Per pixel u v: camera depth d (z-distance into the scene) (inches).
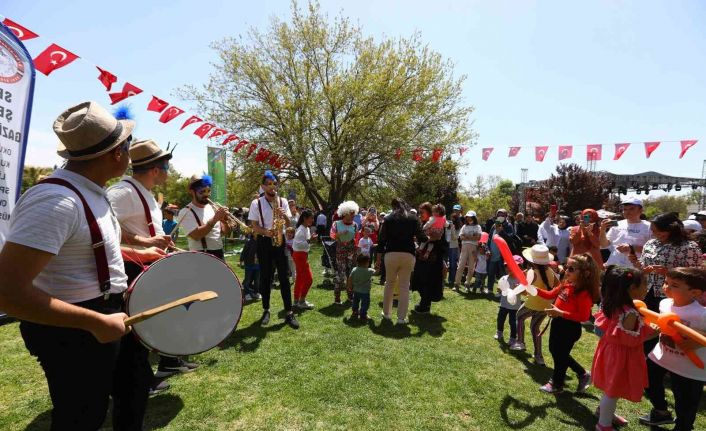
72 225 54.2
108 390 63.3
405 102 750.5
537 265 155.0
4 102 103.9
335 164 774.5
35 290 48.0
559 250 286.4
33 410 105.0
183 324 90.0
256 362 139.3
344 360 145.3
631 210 177.2
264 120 742.5
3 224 104.0
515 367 148.1
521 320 163.8
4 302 46.1
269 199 181.0
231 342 158.7
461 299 263.7
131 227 104.0
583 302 124.9
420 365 143.7
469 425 106.1
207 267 95.0
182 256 90.7
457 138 754.8
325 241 309.4
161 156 108.8
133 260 99.8
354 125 738.2
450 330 191.0
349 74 759.7
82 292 57.8
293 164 731.4
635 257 154.0
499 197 1441.9
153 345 84.2
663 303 109.7
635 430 108.0
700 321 99.2
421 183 829.8
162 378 125.3
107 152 59.6
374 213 335.6
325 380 127.2
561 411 116.3
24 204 51.0
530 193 1021.2
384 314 201.9
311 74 764.6
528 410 115.8
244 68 738.8
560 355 126.8
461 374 137.9
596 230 199.5
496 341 177.3
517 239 283.4
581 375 128.4
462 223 378.9
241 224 158.2
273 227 177.6
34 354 58.7
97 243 58.6
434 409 113.2
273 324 184.9
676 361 103.3
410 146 751.1
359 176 846.5
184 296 90.4
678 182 1083.3
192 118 207.2
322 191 916.0
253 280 243.3
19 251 47.3
